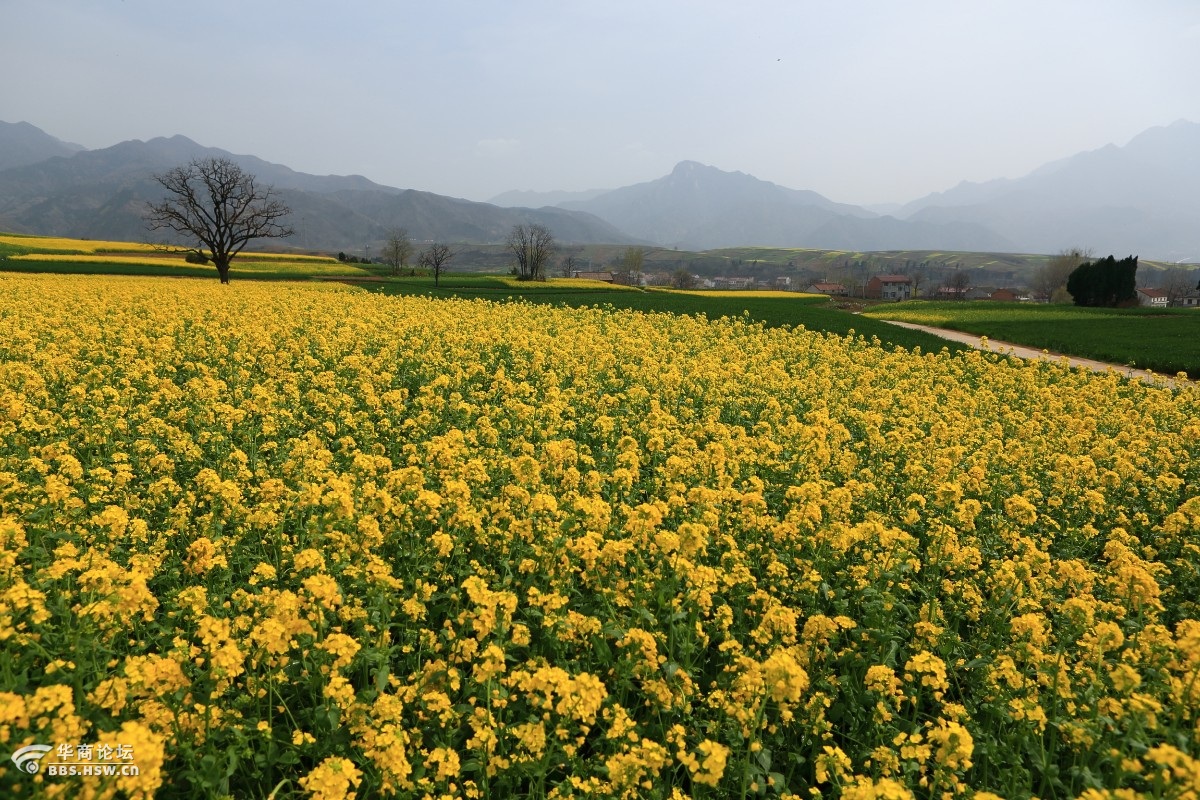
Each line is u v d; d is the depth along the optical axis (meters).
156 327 27.05
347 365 22.23
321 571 7.50
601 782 5.42
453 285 105.81
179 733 5.37
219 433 13.52
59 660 5.58
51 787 4.38
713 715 6.62
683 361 26.69
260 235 72.00
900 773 5.95
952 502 10.54
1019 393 26.64
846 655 7.31
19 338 21.22
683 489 10.94
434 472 11.60
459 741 6.33
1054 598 8.96
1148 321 69.19
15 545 7.05
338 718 5.65
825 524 10.13
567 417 18.06
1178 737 5.75
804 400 22.23
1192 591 9.86
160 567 8.05
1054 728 6.44
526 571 8.22
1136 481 14.97
